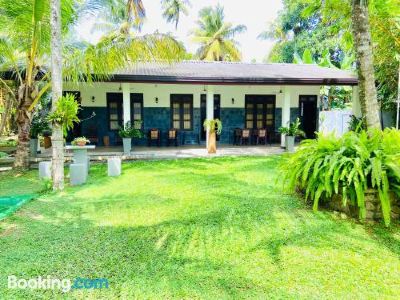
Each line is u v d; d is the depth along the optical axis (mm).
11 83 10547
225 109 14648
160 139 13938
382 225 4484
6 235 4316
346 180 4664
